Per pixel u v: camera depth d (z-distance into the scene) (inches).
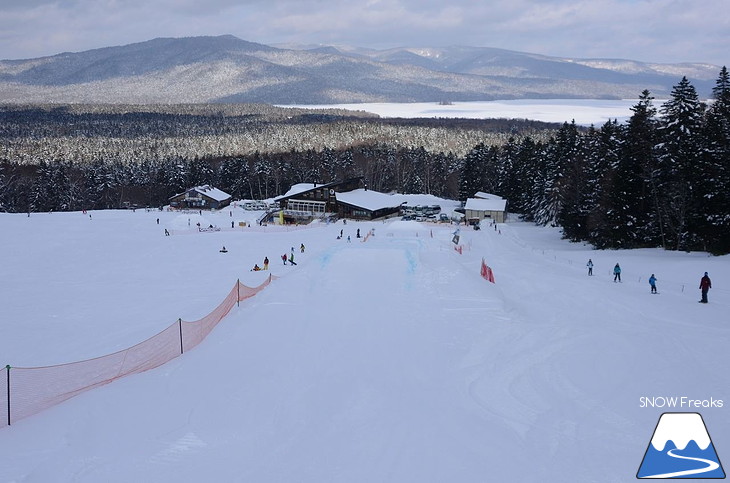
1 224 3019.2
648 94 2404.0
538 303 1193.4
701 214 2047.2
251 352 794.8
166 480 438.3
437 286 1218.0
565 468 452.8
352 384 666.2
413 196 5054.1
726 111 2101.4
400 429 534.6
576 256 2106.3
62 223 3164.4
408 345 835.4
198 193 4562.0
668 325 969.5
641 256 1999.3
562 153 3526.1
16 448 511.8
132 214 3823.8
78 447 509.0
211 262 2003.0
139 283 1614.2
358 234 2593.5
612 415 570.3
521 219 4015.8
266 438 519.2
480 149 5054.1
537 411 587.5
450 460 467.2
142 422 564.7
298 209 4097.0
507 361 762.8
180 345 876.6
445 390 653.9
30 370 786.2
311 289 1211.9
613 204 2321.6
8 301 1352.1
